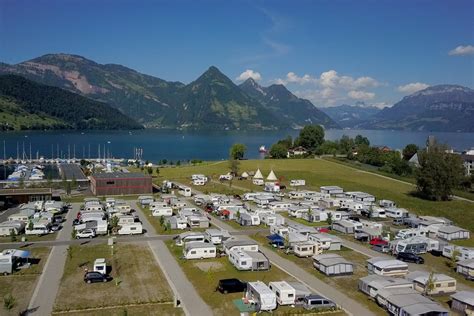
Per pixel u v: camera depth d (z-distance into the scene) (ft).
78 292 175.01
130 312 157.69
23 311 155.84
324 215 321.32
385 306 162.09
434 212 353.31
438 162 400.47
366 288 176.45
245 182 512.63
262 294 161.27
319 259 207.51
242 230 288.92
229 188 467.52
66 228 286.66
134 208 357.61
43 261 214.48
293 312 159.33
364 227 279.90
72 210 346.95
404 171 559.79
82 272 198.70
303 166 640.99
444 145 460.55
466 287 189.57
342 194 415.64
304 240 243.40
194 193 433.89
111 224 285.23
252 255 211.00
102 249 237.45
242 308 161.89
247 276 197.36
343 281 193.16
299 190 452.76
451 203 382.83
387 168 595.47
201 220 292.40
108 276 193.47
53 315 153.48
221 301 168.45
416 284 181.98
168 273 199.62
